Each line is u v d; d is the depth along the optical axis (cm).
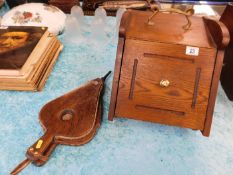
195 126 63
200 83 61
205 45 60
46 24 104
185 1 146
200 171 60
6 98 78
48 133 62
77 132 63
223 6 143
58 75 88
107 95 80
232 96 79
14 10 106
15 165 59
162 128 71
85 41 108
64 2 129
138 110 65
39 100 78
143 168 60
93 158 62
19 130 68
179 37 62
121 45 62
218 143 67
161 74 62
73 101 72
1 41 86
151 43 61
